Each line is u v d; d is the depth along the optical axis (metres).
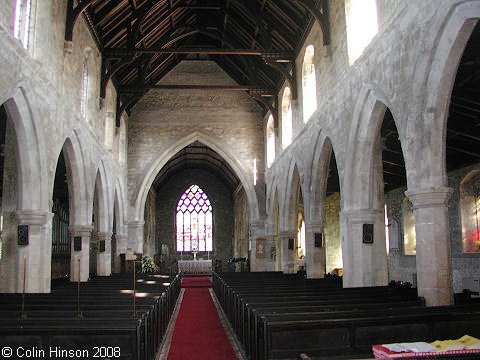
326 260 30.84
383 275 14.41
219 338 12.76
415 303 9.65
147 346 8.70
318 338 7.28
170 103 31.44
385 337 7.51
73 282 17.80
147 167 30.72
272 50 22.66
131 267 28.17
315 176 19.23
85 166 19.16
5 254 14.12
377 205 14.51
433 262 10.01
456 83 13.67
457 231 20.08
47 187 14.05
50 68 14.34
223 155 31.48
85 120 18.73
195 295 25.22
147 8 21.80
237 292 13.11
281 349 7.16
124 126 29.73
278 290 13.28
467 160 19.28
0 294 11.55
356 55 14.76
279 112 27.23
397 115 11.33
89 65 19.94
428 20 9.81
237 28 26.20
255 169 31.39
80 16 17.73
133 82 28.72
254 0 22.14
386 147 19.39
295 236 24.83
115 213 28.66
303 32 20.88
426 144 10.20
